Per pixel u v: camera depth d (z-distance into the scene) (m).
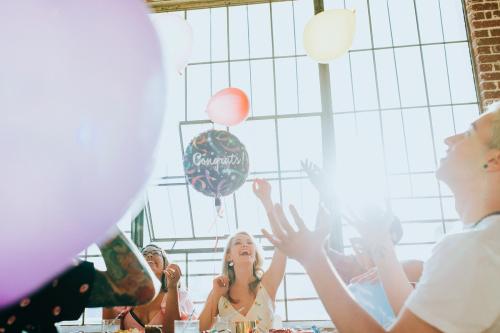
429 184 3.69
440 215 3.62
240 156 2.29
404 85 3.88
